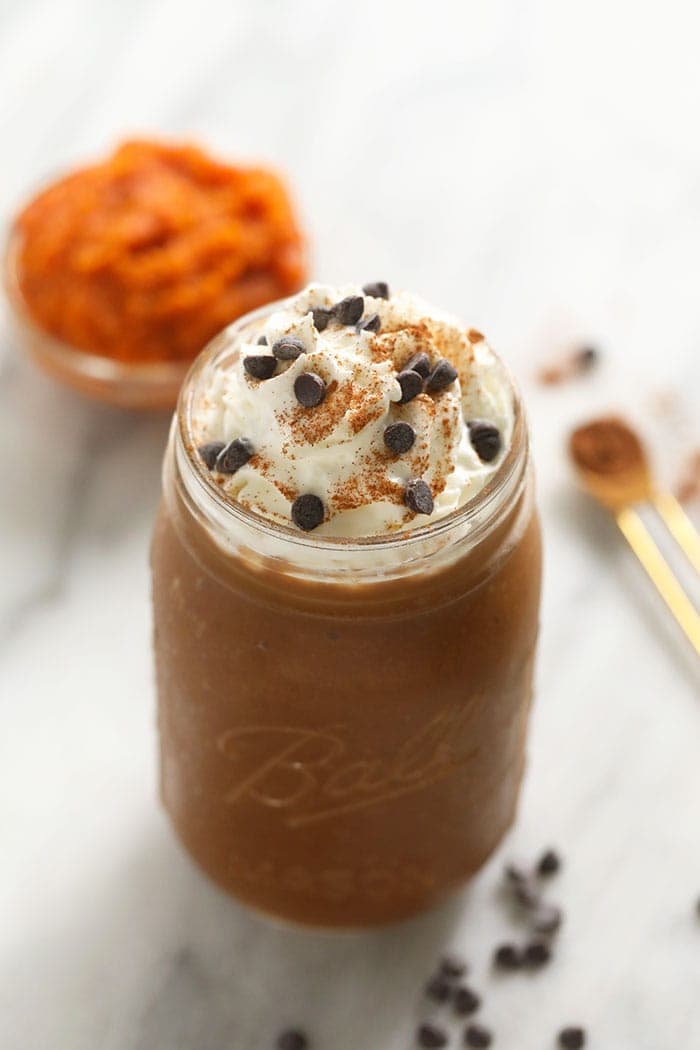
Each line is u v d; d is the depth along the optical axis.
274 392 0.46
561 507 0.63
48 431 0.65
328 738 0.48
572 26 0.76
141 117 0.73
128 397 0.64
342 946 0.55
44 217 0.65
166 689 0.51
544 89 0.74
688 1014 0.54
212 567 0.47
